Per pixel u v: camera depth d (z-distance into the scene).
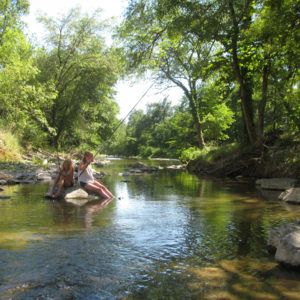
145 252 5.07
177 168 27.67
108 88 38.00
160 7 18.19
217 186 13.81
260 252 5.09
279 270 4.39
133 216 7.56
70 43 35.50
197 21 17.09
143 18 20.64
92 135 41.06
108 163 32.81
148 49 22.91
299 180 13.07
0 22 27.92
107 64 34.88
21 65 25.98
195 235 6.00
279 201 9.76
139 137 87.56
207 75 21.72
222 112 33.31
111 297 3.62
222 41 18.59
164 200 9.90
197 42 18.38
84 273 4.24
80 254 4.94
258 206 8.91
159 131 74.56
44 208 8.45
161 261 4.70
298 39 14.34
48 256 4.82
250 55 19.19
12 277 4.08
